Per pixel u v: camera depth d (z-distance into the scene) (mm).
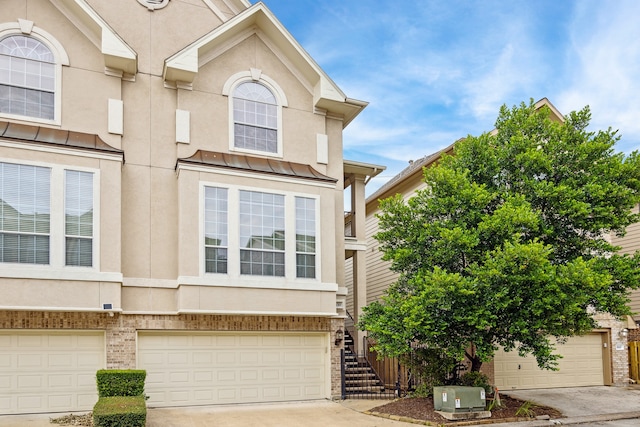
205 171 14609
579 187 14219
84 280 12867
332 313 15469
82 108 13992
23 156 12625
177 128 14969
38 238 12570
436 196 14727
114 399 11367
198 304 14000
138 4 15344
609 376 19469
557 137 14773
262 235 14984
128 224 14086
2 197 12336
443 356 14945
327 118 17344
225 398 14555
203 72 15578
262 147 16047
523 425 12859
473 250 13672
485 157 14891
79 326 13055
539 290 12508
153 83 15039
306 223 15617
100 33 14188
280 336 15523
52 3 14086
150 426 11812
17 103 13391
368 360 18391
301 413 13664
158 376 13938
